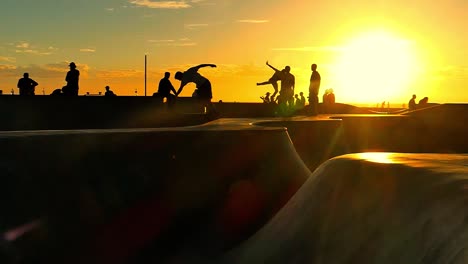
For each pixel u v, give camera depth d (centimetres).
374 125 1383
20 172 435
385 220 274
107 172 480
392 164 309
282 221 399
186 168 529
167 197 504
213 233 504
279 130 639
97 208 461
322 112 2030
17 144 443
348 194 325
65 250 430
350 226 301
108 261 447
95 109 1504
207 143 557
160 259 471
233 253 454
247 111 2059
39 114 1463
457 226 224
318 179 382
